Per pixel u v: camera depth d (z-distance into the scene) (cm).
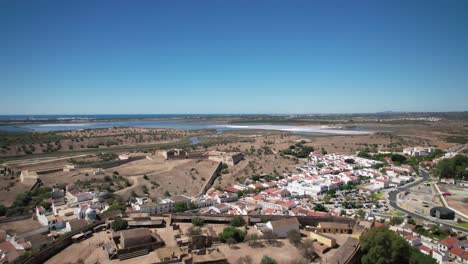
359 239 7381
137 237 7031
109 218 9200
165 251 6706
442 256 9331
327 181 19162
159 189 17550
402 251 6850
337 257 6538
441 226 12481
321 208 14350
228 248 7238
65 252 7038
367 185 19288
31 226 11094
